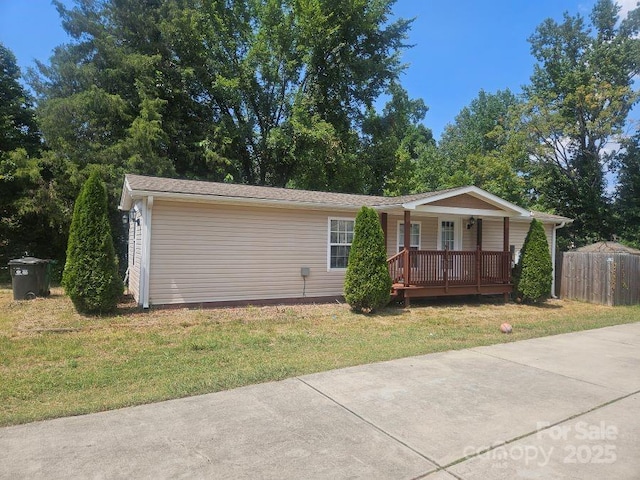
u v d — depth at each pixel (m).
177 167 19.69
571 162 27.33
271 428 3.49
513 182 25.17
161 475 2.73
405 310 10.51
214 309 9.60
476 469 2.88
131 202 11.90
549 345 6.84
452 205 11.52
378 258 9.81
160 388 4.51
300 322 8.56
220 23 21.61
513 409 3.99
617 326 8.97
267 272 10.77
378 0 24.31
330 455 3.04
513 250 14.72
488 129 37.91
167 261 9.57
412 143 36.97
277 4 22.44
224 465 2.87
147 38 19.27
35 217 16.94
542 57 28.61
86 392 4.42
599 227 26.16
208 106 22.05
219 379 4.79
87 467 2.82
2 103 17.91
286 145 21.58
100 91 16.14
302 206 10.95
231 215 10.31
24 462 2.87
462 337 7.48
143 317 8.40
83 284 8.27
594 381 4.91
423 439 3.33
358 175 24.44
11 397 4.25
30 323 7.70
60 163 15.95
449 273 11.70
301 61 23.27
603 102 25.03
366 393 4.36
